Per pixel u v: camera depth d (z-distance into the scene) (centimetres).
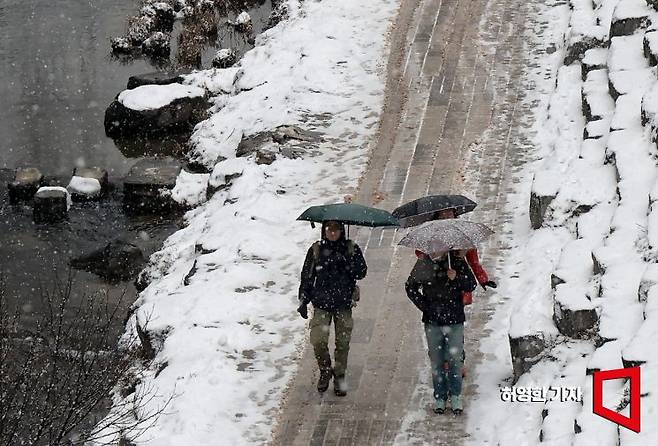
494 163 4606
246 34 8094
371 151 4878
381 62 5747
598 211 3747
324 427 3131
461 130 4941
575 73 5047
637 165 3750
